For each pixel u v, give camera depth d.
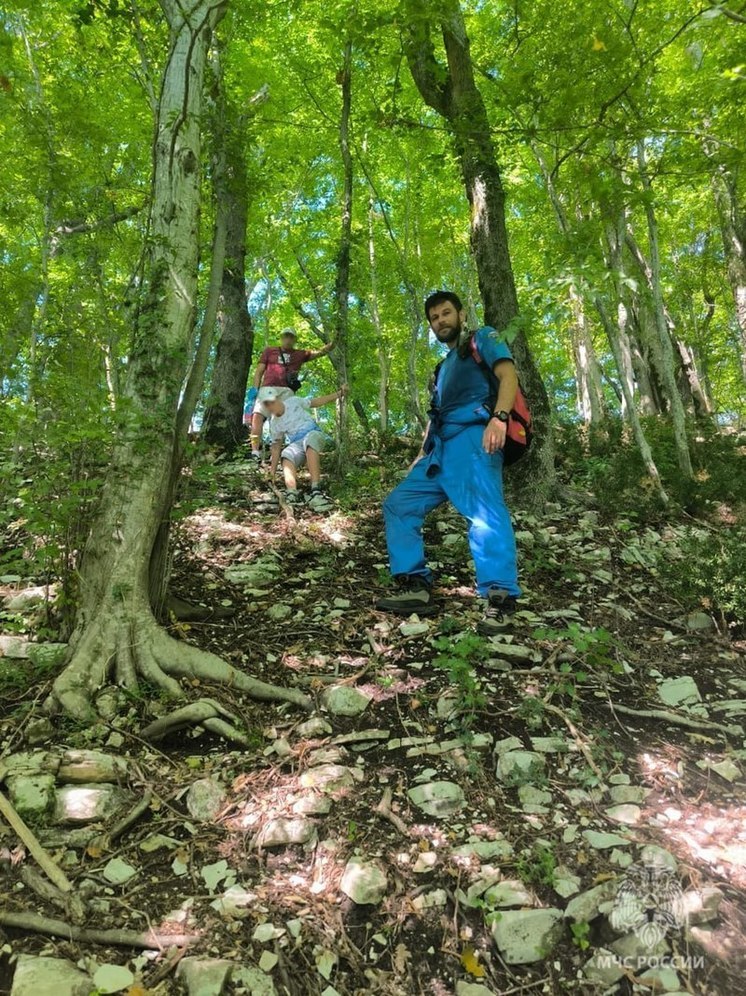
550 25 5.62
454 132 6.30
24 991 1.97
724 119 6.56
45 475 3.61
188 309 3.82
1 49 6.18
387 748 3.04
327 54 8.30
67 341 3.89
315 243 11.77
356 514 5.98
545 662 3.66
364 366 10.69
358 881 2.38
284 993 2.07
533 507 6.23
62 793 2.65
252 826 2.63
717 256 15.30
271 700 3.35
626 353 10.98
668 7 6.27
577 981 2.16
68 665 3.27
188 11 3.89
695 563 4.48
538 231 8.70
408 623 4.06
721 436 9.44
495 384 4.03
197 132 3.96
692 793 2.88
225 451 8.51
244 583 4.58
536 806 2.75
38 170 6.11
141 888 2.38
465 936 2.26
